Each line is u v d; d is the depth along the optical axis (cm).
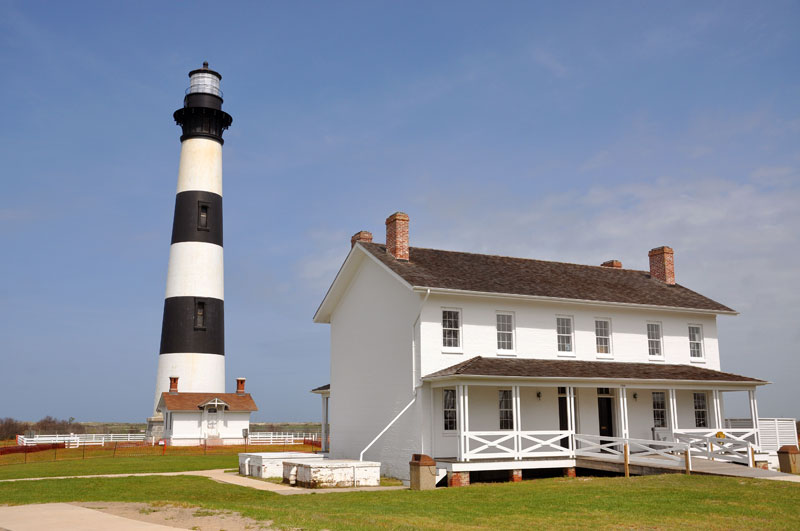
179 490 2000
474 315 2509
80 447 4600
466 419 2220
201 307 4641
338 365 3009
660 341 2912
